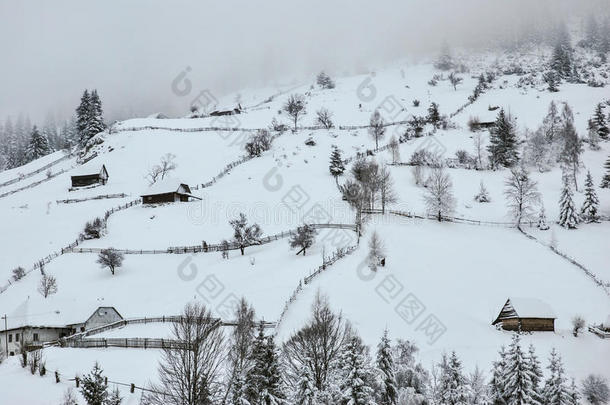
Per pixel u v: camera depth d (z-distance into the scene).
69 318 61.81
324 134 145.12
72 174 120.81
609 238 83.75
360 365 30.84
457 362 36.00
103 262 76.75
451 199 89.38
